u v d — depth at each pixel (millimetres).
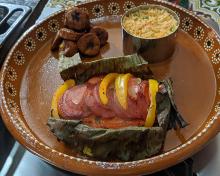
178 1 450
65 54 348
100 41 361
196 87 318
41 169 264
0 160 281
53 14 380
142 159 255
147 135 261
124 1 395
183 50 355
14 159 274
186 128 283
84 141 265
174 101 297
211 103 303
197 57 347
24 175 262
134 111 280
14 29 350
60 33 354
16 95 320
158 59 344
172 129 282
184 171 253
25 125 291
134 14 368
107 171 241
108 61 313
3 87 311
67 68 312
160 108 281
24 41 355
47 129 290
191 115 295
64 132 272
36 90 326
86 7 394
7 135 299
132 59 314
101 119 282
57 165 248
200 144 256
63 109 290
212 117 282
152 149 262
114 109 282
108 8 398
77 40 352
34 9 404
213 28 365
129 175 241
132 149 261
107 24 391
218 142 276
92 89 297
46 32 375
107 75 310
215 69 333
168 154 248
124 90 286
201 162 266
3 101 297
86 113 284
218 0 474
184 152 250
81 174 248
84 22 354
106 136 260
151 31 342
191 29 370
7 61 333
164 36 331
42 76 339
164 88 291
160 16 361
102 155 261
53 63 352
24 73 342
